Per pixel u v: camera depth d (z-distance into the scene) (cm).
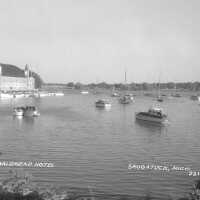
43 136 5738
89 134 6025
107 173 3434
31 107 9238
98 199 2678
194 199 1798
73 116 9338
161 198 2755
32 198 1806
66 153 4331
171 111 11706
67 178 3222
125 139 5528
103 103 13025
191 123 8006
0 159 3956
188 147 4872
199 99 19650
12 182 1955
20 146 4788
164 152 4494
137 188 2995
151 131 6531
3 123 7538
